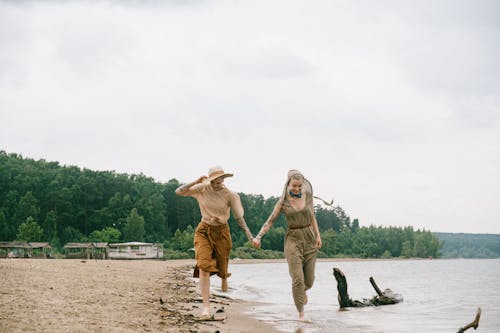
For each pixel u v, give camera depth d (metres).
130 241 105.38
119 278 14.23
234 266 67.81
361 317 8.23
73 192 113.44
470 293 16.34
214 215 6.56
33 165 129.12
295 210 7.52
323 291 16.08
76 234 106.62
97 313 6.00
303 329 6.49
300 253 7.60
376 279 29.14
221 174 6.45
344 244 169.75
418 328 7.00
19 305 5.80
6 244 76.19
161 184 136.00
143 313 6.63
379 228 189.88
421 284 23.11
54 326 4.77
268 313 8.30
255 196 154.62
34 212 102.56
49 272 12.20
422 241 192.88
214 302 9.75
